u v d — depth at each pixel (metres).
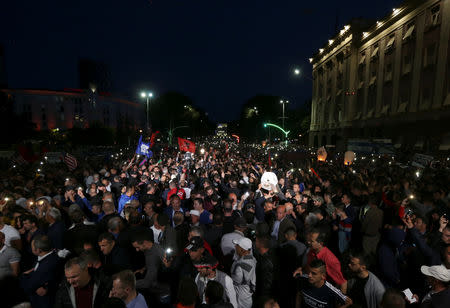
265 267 4.46
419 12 26.48
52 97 72.25
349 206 6.50
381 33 33.06
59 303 3.41
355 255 3.64
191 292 3.00
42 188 8.29
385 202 6.86
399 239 5.04
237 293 4.08
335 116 44.94
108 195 7.10
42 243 3.90
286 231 5.19
